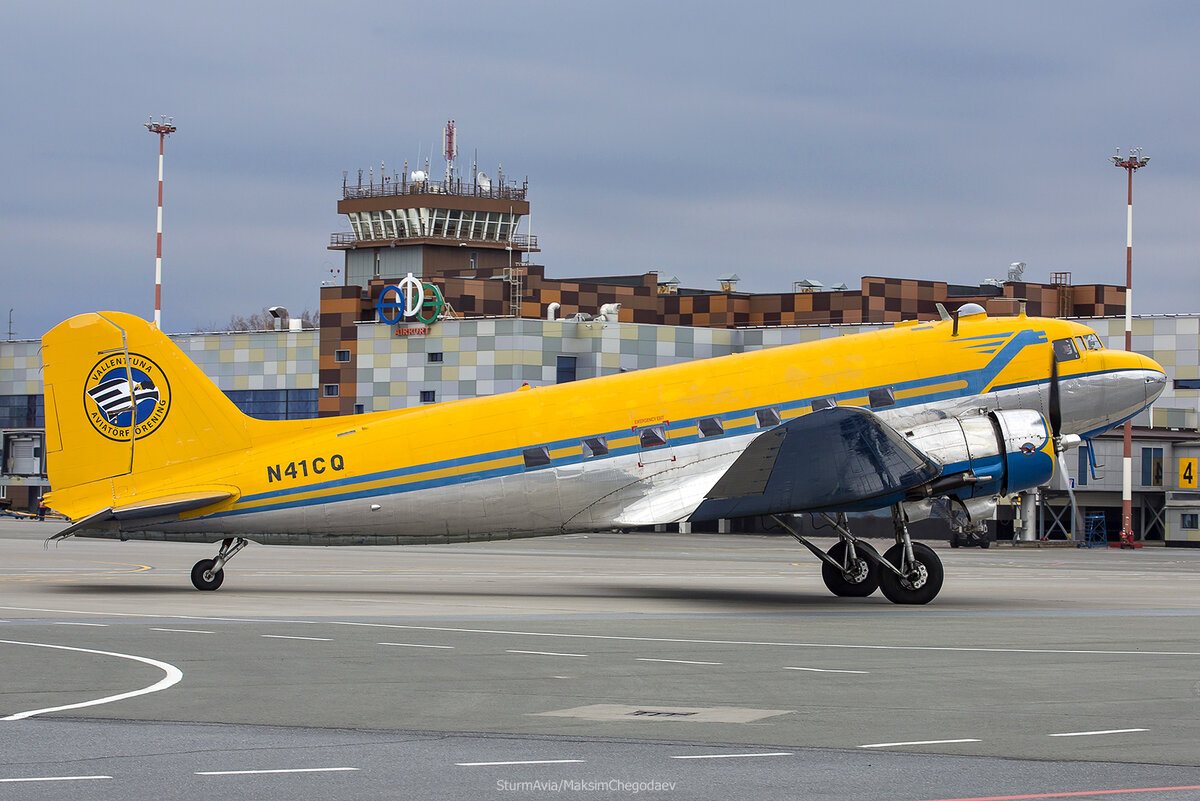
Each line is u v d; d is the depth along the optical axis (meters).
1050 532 103.06
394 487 40.31
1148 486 106.44
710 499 38.50
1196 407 116.31
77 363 40.38
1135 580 52.72
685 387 41.22
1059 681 22.36
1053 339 42.09
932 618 33.78
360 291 131.38
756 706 19.84
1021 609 36.91
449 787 14.66
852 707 19.77
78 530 40.25
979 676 22.92
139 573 51.94
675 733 17.69
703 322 161.38
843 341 42.00
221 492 40.06
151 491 40.28
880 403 40.91
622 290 162.12
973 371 41.47
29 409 153.62
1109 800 14.00
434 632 29.69
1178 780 14.93
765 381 41.28
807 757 16.19
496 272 161.12
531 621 32.34
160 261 110.31
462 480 40.34
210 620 32.00
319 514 40.41
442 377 124.06
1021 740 17.19
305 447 40.62
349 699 20.38
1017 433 38.34
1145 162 98.94
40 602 37.00
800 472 36.44
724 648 26.89
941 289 158.75
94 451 40.41
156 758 16.05
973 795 14.27
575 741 17.16
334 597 39.91
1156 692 21.17
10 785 14.61
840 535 40.28
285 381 140.00
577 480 40.44
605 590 43.94
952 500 39.81
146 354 40.56
